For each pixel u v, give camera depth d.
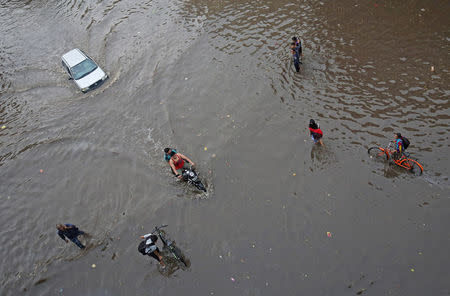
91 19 19.31
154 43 15.95
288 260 7.55
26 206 10.38
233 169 9.75
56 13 21.19
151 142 11.29
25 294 8.14
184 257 8.02
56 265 8.55
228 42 14.75
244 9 16.73
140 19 18.06
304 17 15.16
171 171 10.19
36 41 18.89
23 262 8.86
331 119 10.40
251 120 11.08
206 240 8.26
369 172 8.82
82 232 8.70
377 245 7.45
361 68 11.94
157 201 9.45
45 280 8.30
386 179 8.58
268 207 8.64
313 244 7.73
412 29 13.12
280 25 15.02
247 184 9.28
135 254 8.36
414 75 11.17
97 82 14.21
